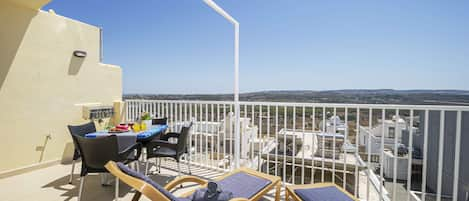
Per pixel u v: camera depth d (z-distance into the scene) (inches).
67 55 150.7
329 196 74.8
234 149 133.2
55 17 143.8
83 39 161.0
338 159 172.9
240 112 134.9
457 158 80.8
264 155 142.6
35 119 135.0
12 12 123.6
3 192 104.7
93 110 162.6
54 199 98.0
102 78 175.0
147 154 117.2
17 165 127.6
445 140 154.3
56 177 123.7
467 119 132.7
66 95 150.4
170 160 154.9
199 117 143.3
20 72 127.6
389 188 149.3
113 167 56.3
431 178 168.7
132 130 121.0
